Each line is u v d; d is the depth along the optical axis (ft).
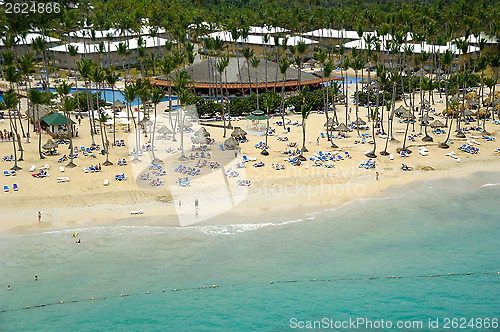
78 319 119.85
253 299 127.85
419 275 141.08
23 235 161.07
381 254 151.12
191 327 115.34
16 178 207.10
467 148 245.86
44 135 280.10
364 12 612.70
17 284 134.31
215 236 160.45
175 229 164.66
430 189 201.05
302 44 351.87
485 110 306.14
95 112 331.98
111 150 247.29
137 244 155.33
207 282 135.64
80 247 153.99
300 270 141.90
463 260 147.84
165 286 133.28
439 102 365.40
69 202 184.55
